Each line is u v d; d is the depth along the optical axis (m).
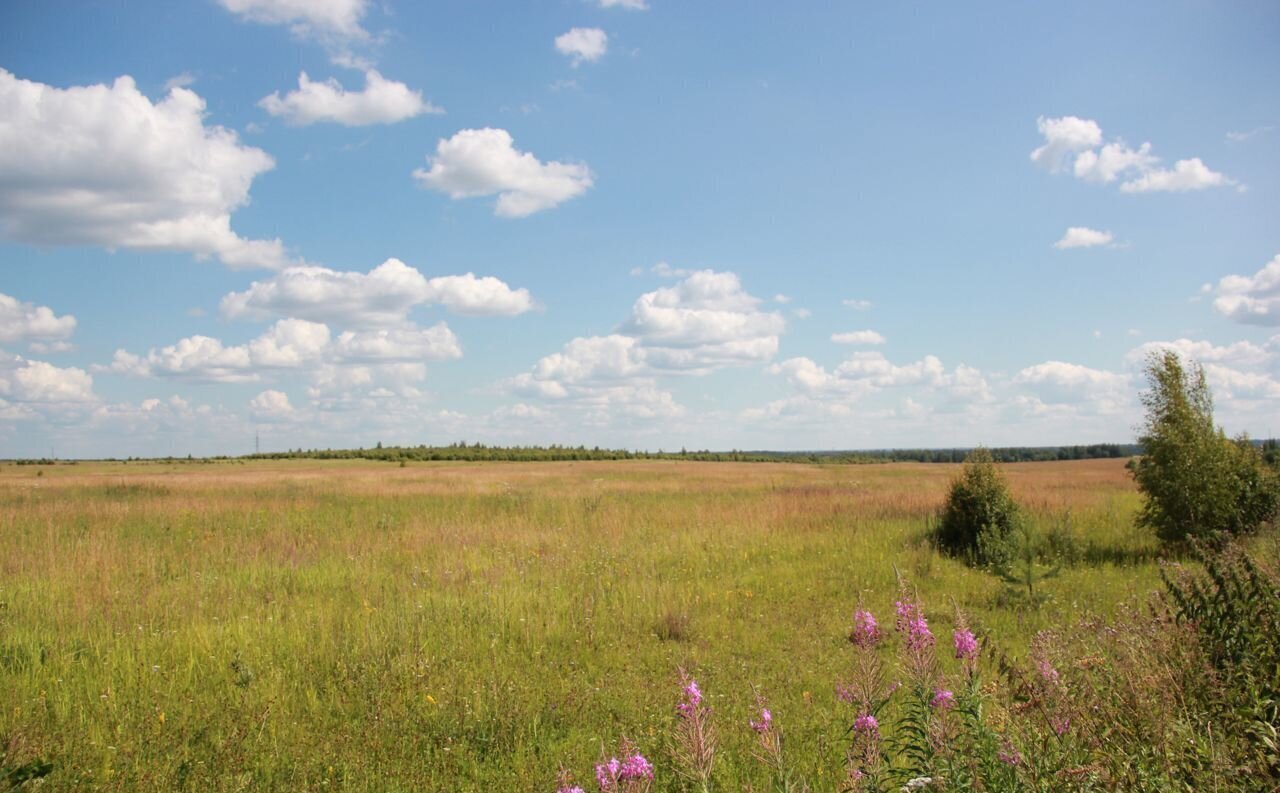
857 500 23.25
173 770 4.96
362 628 8.33
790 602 10.35
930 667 3.05
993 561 13.25
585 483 36.56
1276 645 3.08
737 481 40.47
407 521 18.88
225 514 19.70
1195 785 2.48
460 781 4.87
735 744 5.08
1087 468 58.59
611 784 2.85
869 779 2.85
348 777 4.88
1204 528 12.91
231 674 6.97
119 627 8.48
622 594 10.38
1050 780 2.54
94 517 18.44
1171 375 14.22
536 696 6.43
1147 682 2.96
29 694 6.28
